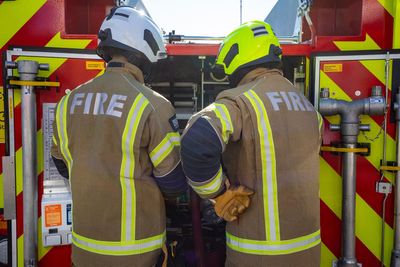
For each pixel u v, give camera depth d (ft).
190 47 6.94
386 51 6.54
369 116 6.66
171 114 5.21
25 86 6.19
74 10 7.30
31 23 6.56
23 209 6.40
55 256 6.61
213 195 4.92
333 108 6.40
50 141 6.50
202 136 4.57
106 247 4.93
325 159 6.80
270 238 4.86
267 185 4.84
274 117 4.90
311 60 6.75
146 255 5.05
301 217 4.96
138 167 4.99
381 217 6.70
